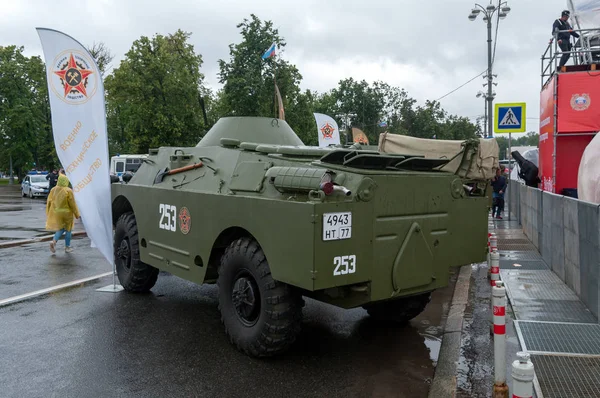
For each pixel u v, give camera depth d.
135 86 27.36
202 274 5.77
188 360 4.99
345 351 5.25
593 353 4.73
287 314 4.76
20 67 49.72
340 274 4.37
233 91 23.67
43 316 6.38
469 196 5.60
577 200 6.79
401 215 4.81
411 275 4.88
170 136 28.42
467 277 8.20
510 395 4.01
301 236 4.29
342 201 4.38
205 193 5.63
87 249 11.27
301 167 4.95
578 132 11.11
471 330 5.74
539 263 9.05
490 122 19.95
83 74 7.46
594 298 5.90
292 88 25.75
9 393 4.25
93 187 7.56
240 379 4.55
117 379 4.54
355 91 43.34
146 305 6.93
